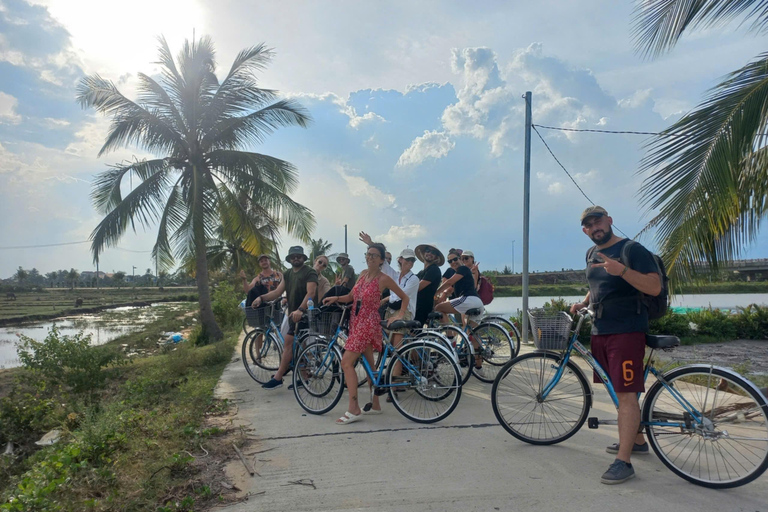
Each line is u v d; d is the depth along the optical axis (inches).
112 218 540.4
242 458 167.3
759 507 125.6
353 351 206.7
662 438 150.1
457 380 201.6
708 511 124.3
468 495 135.9
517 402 177.6
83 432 186.7
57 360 313.1
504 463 157.2
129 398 269.9
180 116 581.9
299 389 243.0
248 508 133.3
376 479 148.3
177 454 161.2
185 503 132.6
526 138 412.2
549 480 143.9
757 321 462.9
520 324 445.7
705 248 223.5
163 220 578.2
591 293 156.5
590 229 151.3
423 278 259.1
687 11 243.3
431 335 240.1
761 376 285.9
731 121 214.2
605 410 209.6
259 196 584.1
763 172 234.7
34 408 273.4
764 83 212.2
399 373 211.3
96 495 144.9
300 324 258.7
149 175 586.2
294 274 269.6
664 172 228.4
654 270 142.3
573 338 168.7
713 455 145.5
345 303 235.3
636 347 145.3
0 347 1136.8
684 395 145.3
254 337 303.0
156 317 1800.0
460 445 174.6
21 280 5935.0
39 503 128.9
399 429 194.9
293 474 154.3
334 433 192.5
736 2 228.1
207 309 611.8
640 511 125.0
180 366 352.8
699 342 442.9
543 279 2297.0
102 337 1211.2
